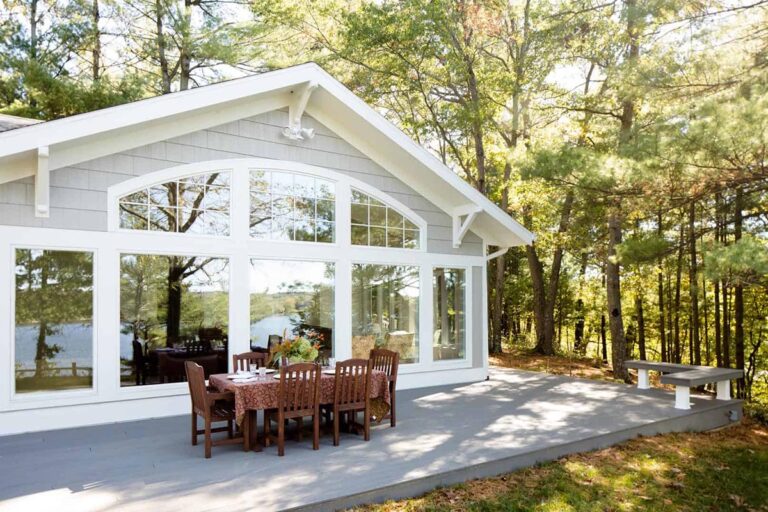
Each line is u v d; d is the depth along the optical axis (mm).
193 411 6184
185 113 7938
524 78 15516
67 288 7242
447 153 21078
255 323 8672
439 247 10938
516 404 8633
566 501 5117
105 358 7402
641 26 9938
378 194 10195
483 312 11492
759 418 9469
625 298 18297
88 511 4281
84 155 7406
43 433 6793
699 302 15922
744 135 6352
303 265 9250
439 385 10594
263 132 8961
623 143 9211
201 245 8234
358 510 4660
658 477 5949
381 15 15367
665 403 8734
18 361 6875
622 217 10188
